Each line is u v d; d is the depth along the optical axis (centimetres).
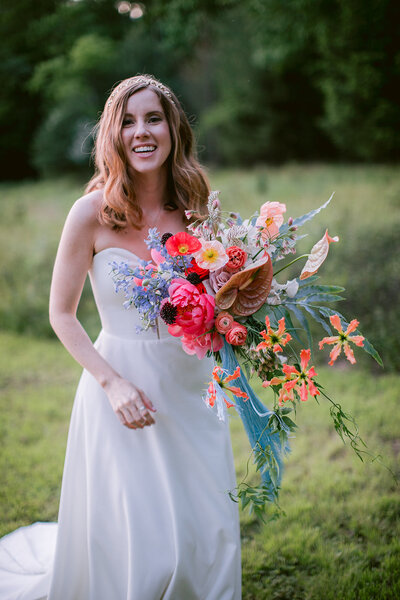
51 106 2181
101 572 196
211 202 179
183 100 2184
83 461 207
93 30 1725
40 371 539
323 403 424
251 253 177
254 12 1059
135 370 198
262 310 175
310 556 264
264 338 165
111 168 195
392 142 1554
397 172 1292
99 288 199
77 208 195
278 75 1981
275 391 176
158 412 197
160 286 169
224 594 194
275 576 255
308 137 2058
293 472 339
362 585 247
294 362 180
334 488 318
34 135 2295
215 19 1039
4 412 443
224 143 2167
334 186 1171
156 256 174
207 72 2236
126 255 196
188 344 174
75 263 194
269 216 177
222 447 208
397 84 1445
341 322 168
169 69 2133
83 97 2028
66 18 1666
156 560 188
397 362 481
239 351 180
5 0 1672
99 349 206
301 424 396
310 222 760
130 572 187
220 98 2217
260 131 2075
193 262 177
